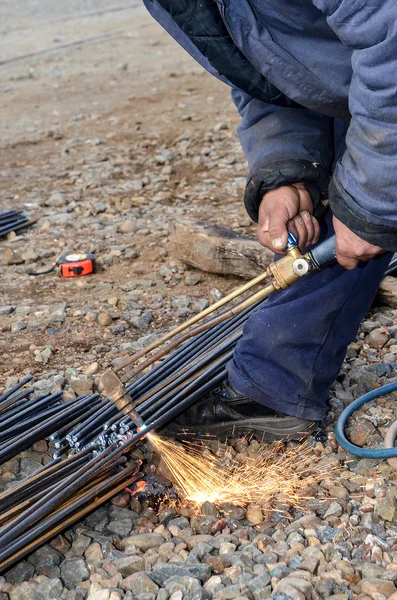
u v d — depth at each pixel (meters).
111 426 2.68
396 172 1.88
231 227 5.08
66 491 2.39
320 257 2.31
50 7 18.73
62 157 7.04
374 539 2.27
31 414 2.93
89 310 4.09
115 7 18.16
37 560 2.31
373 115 1.84
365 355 3.43
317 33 2.03
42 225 5.40
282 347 2.63
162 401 2.82
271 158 2.41
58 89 10.13
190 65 11.14
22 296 4.32
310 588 2.08
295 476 2.66
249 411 2.80
